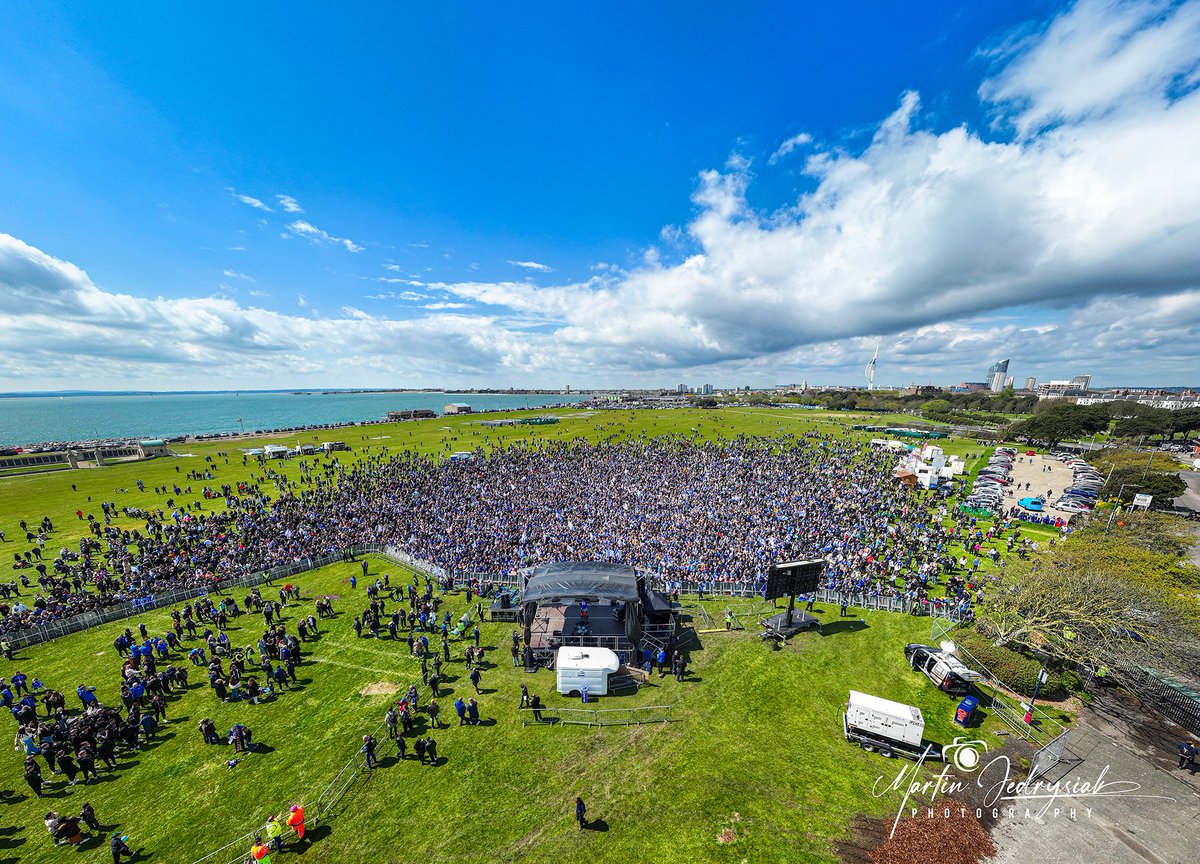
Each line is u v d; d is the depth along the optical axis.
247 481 77.69
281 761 20.83
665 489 66.31
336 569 42.03
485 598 35.66
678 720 23.12
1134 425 122.94
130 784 19.61
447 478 73.44
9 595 36.97
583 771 20.08
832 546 43.00
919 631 31.05
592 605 33.66
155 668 26.67
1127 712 23.56
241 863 16.48
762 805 18.23
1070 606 25.95
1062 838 16.92
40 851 16.67
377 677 26.73
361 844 17.05
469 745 21.58
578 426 146.50
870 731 21.20
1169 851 16.47
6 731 22.36
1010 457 94.62
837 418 165.00
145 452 102.06
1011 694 24.89
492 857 16.48
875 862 15.93
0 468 88.06
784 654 28.55
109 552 44.09
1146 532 37.47
